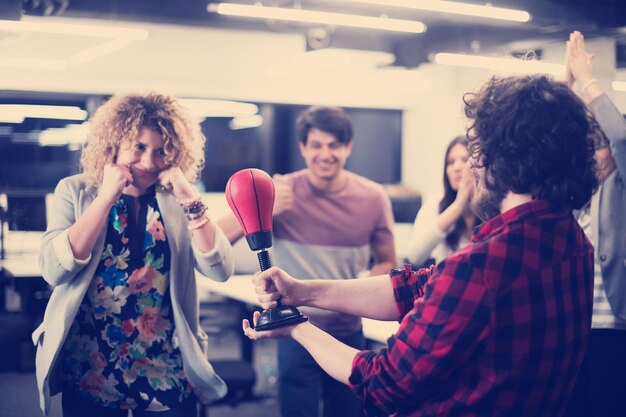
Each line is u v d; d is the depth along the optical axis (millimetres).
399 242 6211
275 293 1324
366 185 2814
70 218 1858
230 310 5648
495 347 1066
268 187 1326
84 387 1818
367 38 5453
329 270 2701
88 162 1882
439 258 2822
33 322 4953
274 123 7824
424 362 1073
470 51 5090
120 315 1821
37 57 6379
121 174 1719
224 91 7184
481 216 1212
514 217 1113
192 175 2023
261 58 7262
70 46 6484
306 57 5504
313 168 2701
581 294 1140
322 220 2703
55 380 1843
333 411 2686
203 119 7582
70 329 1826
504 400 1080
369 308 1369
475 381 1091
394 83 7020
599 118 2113
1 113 6930
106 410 1829
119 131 1812
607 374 2213
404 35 5531
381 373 1126
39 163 6863
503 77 1181
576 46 2197
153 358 1852
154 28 6785
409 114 8055
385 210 2834
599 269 2209
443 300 1070
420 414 1133
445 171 2828
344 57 5359
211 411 4172
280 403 2682
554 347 1099
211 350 5609
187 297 1926
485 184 1160
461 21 4418
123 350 1820
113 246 1817
